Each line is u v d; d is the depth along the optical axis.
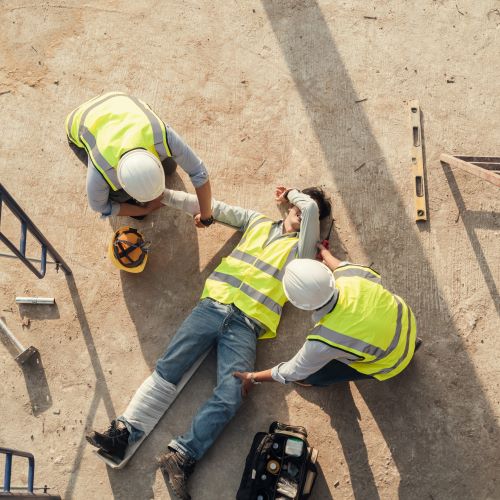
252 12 4.34
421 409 3.57
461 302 3.72
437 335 3.68
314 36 4.27
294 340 3.72
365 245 3.85
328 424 3.57
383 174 3.96
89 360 3.75
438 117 4.07
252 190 4.00
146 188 3.07
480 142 4.01
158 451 3.57
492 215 3.85
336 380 3.33
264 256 3.53
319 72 4.19
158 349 3.76
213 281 3.59
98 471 3.55
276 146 4.07
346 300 2.95
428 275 3.77
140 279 3.87
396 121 4.07
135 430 3.51
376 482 3.47
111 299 3.85
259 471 3.31
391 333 3.01
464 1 4.30
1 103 4.24
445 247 3.82
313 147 4.05
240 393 3.40
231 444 3.56
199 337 3.48
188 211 3.67
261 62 4.24
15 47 4.36
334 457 3.52
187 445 3.38
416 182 3.92
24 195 4.05
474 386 3.58
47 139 4.16
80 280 3.88
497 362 3.61
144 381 3.57
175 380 3.52
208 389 3.66
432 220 3.87
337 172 3.99
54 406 3.67
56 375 3.72
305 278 2.88
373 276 3.09
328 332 2.93
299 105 4.14
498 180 3.37
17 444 3.61
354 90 4.14
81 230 3.98
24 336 3.79
